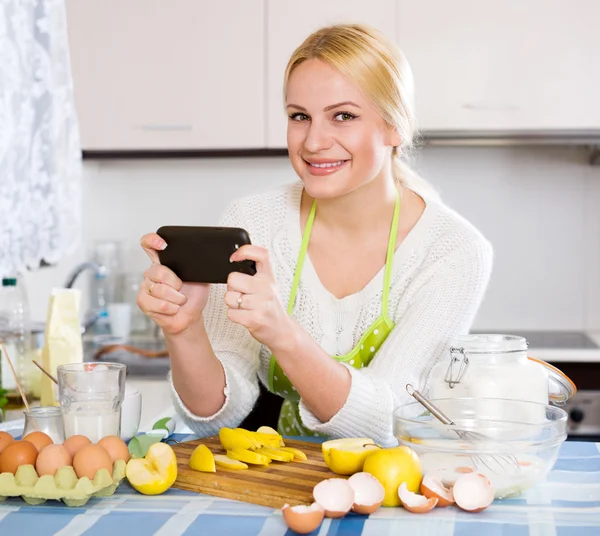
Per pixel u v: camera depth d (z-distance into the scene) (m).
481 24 2.87
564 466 1.27
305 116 1.54
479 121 2.89
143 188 3.34
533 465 1.11
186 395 1.50
